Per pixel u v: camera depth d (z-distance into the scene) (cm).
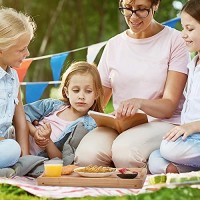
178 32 517
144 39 516
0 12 470
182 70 505
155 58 511
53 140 502
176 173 439
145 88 510
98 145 476
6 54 467
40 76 1811
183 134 444
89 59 597
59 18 1908
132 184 395
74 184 401
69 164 479
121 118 470
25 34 464
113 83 522
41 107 521
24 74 602
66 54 607
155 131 475
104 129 495
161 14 1862
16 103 483
